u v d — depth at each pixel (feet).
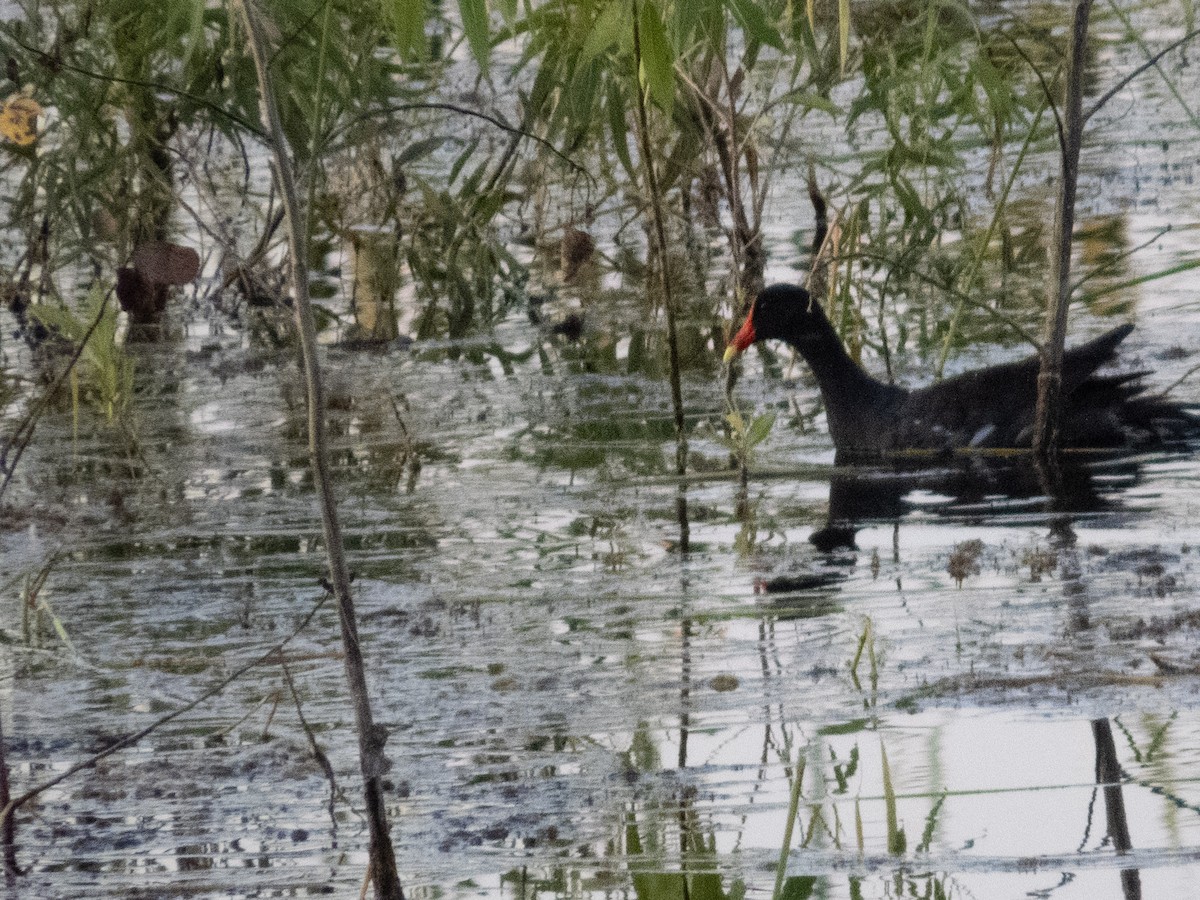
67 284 61.72
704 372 50.70
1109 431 40.06
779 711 24.81
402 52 25.91
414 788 22.71
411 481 39.14
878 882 19.62
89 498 38.11
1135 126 78.28
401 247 60.03
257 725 24.94
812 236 63.05
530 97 57.31
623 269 62.44
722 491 37.96
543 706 25.29
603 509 36.58
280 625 29.22
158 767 23.50
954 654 26.73
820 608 29.32
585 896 19.65
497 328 56.59
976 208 65.62
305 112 50.57
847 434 42.27
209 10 49.26
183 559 33.35
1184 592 29.14
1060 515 34.60
